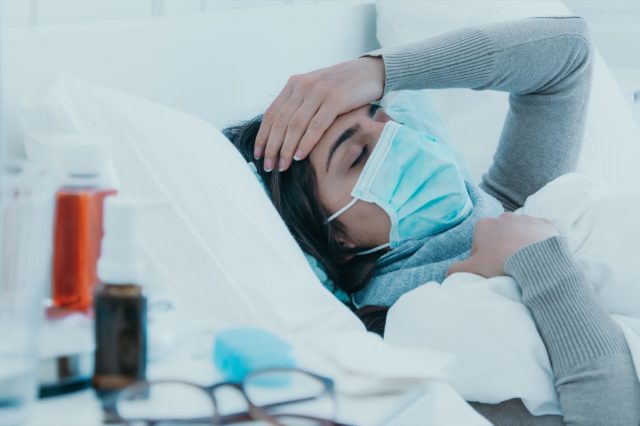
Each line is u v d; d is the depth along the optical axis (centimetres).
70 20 111
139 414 54
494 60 133
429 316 98
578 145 148
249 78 138
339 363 63
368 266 121
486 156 172
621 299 108
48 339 58
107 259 57
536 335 97
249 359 60
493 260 106
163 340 63
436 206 117
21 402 53
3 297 53
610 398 92
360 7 183
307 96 114
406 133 116
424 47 129
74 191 62
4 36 86
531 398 94
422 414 61
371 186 115
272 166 116
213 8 146
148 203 85
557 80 143
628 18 265
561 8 201
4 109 85
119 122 88
